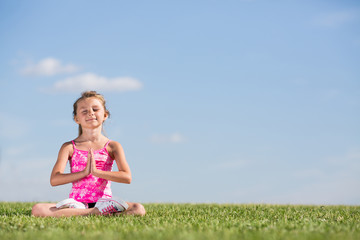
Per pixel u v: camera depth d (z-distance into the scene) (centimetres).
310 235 381
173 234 385
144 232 399
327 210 734
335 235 384
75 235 384
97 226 441
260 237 372
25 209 734
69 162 608
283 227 440
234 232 404
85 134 602
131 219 512
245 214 631
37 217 532
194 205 903
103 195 580
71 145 597
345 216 596
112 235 381
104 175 562
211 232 397
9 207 796
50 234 388
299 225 462
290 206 854
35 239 368
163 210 712
